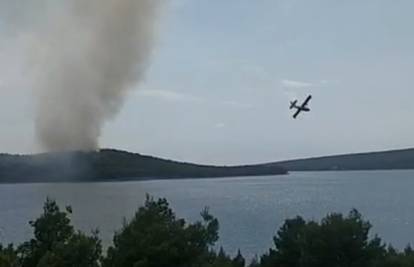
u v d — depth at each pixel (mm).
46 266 33281
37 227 37812
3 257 33688
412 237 82250
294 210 135750
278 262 41250
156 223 35562
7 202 144125
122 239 34969
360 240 37594
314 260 37594
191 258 34219
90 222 91438
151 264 33250
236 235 86438
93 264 34938
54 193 174750
